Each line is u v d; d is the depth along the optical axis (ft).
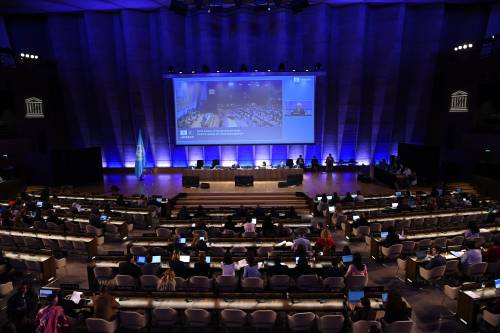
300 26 85.40
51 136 85.40
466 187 71.67
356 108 86.48
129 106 88.48
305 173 84.89
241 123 83.51
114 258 35.65
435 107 84.69
